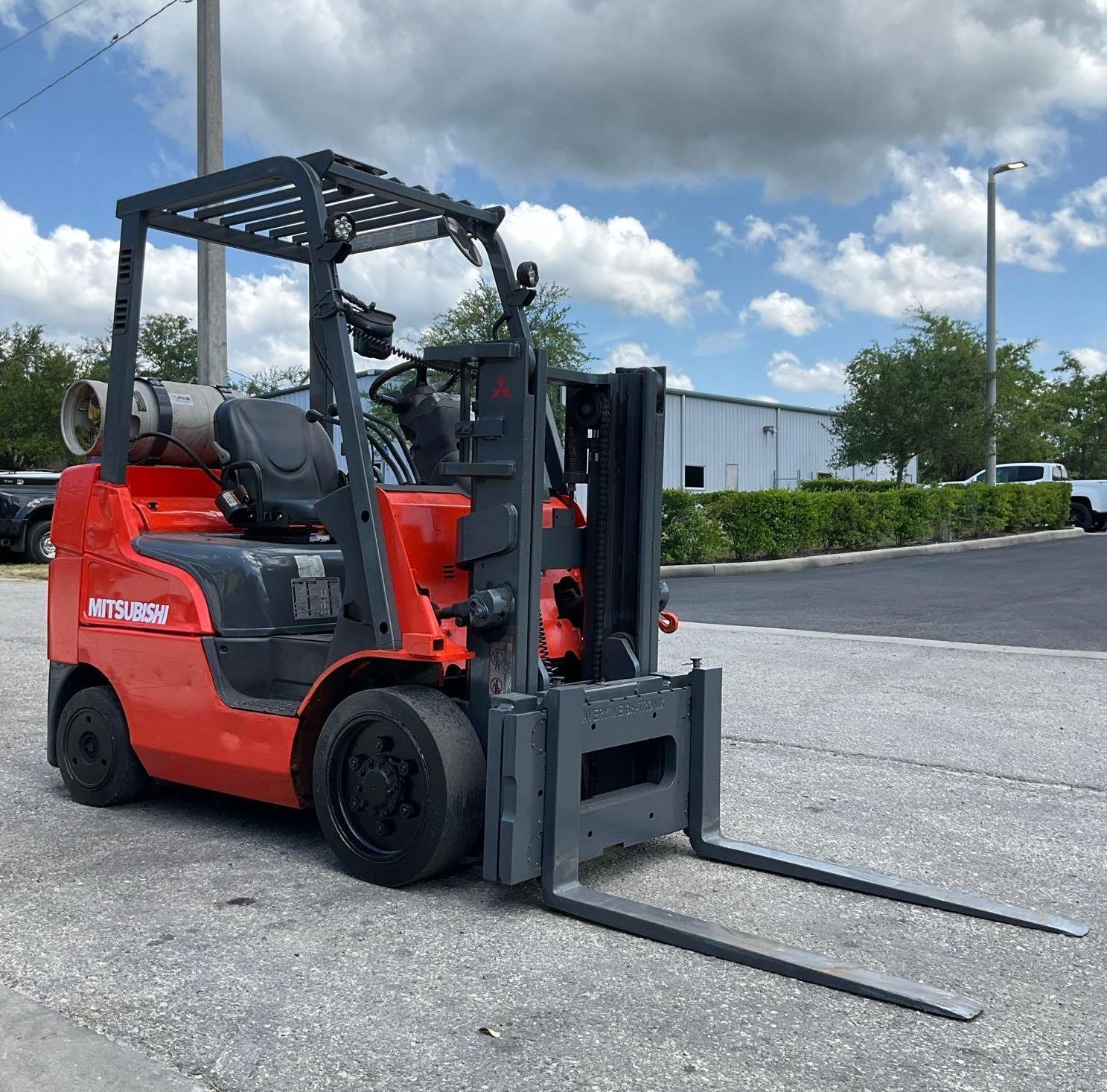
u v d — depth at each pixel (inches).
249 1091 103.7
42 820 195.9
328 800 164.6
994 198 1042.7
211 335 558.6
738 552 732.7
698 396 1471.5
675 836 188.9
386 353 170.9
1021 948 140.5
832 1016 120.1
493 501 155.1
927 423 1054.4
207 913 149.9
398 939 140.6
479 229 189.5
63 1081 105.2
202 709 181.0
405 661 162.9
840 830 190.2
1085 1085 106.1
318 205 163.5
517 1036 114.7
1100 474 2652.6
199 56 588.7
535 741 148.1
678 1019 119.0
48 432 1611.7
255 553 186.9
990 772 227.9
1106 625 439.8
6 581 671.1
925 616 466.9
